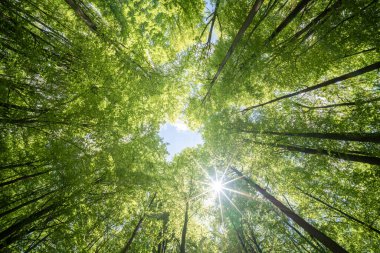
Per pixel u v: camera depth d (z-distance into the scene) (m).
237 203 15.02
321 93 9.64
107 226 8.44
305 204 11.87
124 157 7.10
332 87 9.36
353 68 8.37
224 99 9.70
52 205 5.59
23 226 5.18
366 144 7.43
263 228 13.84
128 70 6.39
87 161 5.75
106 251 9.30
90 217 7.18
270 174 11.97
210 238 17.42
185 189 12.62
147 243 11.19
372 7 4.93
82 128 5.35
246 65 7.66
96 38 5.58
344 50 6.22
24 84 4.73
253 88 8.95
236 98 10.07
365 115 6.79
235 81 8.60
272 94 9.48
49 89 5.22
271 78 8.10
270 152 10.73
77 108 4.78
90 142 5.97
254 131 10.34
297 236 13.00
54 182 5.64
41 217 5.41
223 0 6.48
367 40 5.41
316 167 9.60
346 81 9.04
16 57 4.52
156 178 9.66
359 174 7.98
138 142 7.89
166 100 7.95
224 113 11.45
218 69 8.23
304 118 8.90
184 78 8.31
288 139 9.65
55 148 5.02
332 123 7.82
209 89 9.81
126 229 9.67
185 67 7.92
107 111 5.49
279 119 9.66
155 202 12.97
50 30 5.80
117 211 8.45
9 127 4.60
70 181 5.35
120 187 7.60
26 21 4.92
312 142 8.73
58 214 5.69
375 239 9.07
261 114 11.22
